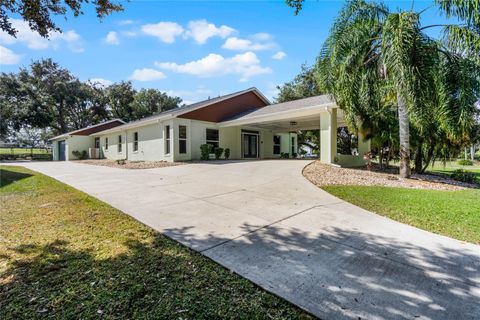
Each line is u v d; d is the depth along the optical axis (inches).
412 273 93.9
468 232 134.8
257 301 77.7
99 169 470.6
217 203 195.3
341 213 168.9
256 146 746.8
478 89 275.0
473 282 88.0
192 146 585.9
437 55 285.6
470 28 270.8
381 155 430.3
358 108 358.3
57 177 355.6
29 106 1059.9
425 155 420.5
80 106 1293.1
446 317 70.7
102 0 173.8
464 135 292.8
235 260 103.7
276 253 110.2
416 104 278.8
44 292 80.5
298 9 217.2
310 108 441.1
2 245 116.0
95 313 71.1
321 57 362.6
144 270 94.6
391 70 287.7
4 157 1049.5
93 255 106.3
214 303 76.4
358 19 341.4
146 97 1422.2
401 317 70.8
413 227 142.6
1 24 156.3
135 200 205.9
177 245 117.4
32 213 168.4
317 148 1048.8
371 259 104.7
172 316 70.4
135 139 686.5
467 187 299.0
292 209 178.1
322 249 114.1
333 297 79.7
